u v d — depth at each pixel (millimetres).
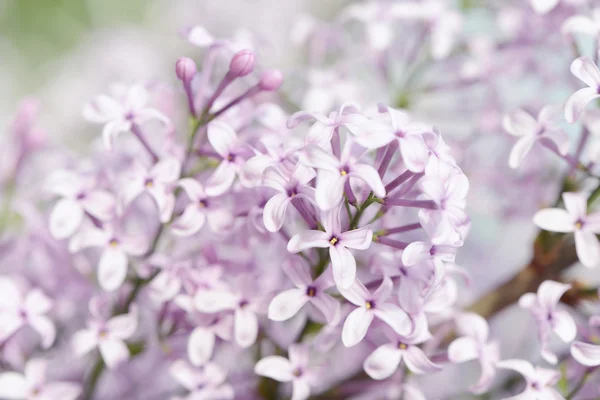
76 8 790
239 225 358
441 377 428
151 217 391
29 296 381
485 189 428
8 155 422
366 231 331
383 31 430
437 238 330
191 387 365
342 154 328
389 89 439
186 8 667
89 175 376
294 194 333
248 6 629
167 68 661
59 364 404
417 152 328
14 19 795
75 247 364
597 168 362
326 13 617
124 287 377
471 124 431
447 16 431
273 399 378
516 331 431
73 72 648
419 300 335
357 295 335
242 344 351
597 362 344
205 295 353
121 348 369
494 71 428
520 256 442
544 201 420
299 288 339
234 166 349
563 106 361
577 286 375
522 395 348
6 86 770
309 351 357
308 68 445
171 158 358
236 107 372
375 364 340
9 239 406
